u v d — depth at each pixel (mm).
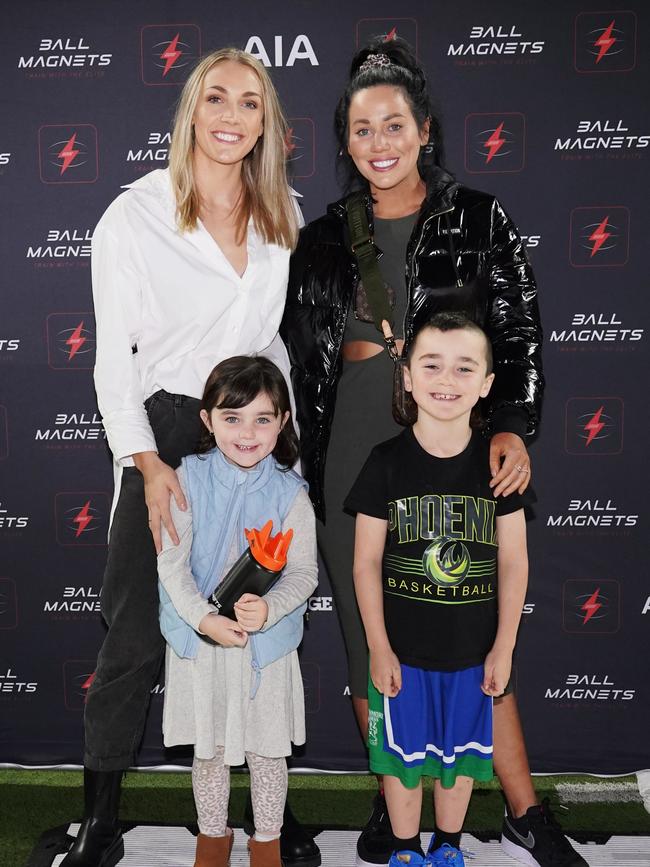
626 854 2127
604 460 2584
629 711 2650
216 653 1853
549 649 2648
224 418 1839
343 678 2684
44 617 2674
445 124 2480
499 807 2365
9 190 2541
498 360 1950
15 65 2492
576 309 2533
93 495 2637
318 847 2170
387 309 1919
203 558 1865
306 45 2465
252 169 1975
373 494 1846
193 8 2461
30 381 2605
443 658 1813
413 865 1881
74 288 2572
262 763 1890
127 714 1997
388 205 1999
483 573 1826
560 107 2463
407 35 2453
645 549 2604
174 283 1893
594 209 2496
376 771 1886
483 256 1956
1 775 2605
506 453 1810
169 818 2324
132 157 2518
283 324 2064
